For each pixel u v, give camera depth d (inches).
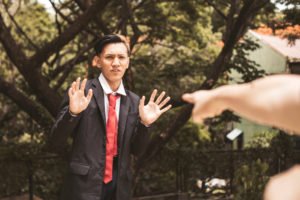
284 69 467.8
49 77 308.7
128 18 300.2
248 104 19.5
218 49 437.7
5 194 303.7
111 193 118.5
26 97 283.4
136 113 121.0
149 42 372.2
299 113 18.2
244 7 266.5
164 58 436.5
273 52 497.7
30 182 307.0
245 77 309.7
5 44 266.4
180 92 350.9
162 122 360.8
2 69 434.0
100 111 116.2
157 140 300.7
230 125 546.0
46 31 493.7
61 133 109.9
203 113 21.2
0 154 298.5
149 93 327.9
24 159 303.1
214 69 295.0
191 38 402.9
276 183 18.1
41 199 309.0
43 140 314.5
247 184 263.1
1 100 387.2
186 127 418.3
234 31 280.1
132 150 125.6
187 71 374.6
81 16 265.6
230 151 375.6
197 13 379.2
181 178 371.9
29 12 490.3
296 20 291.0
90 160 114.1
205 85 292.4
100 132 116.1
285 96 18.5
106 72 118.6
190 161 371.6
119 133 118.1
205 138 448.1
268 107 18.8
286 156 371.2
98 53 121.0
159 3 365.1
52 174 317.1
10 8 465.4
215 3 361.4
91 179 113.9
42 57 267.3
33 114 281.1
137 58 392.2
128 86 280.8
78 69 385.1
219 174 375.6
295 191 17.6
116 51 118.0
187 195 370.0
